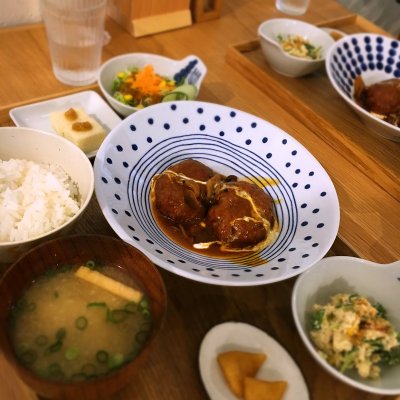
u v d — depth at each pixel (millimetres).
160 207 411
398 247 439
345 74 613
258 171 458
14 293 301
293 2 797
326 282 363
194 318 343
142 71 553
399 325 353
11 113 479
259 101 590
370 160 507
